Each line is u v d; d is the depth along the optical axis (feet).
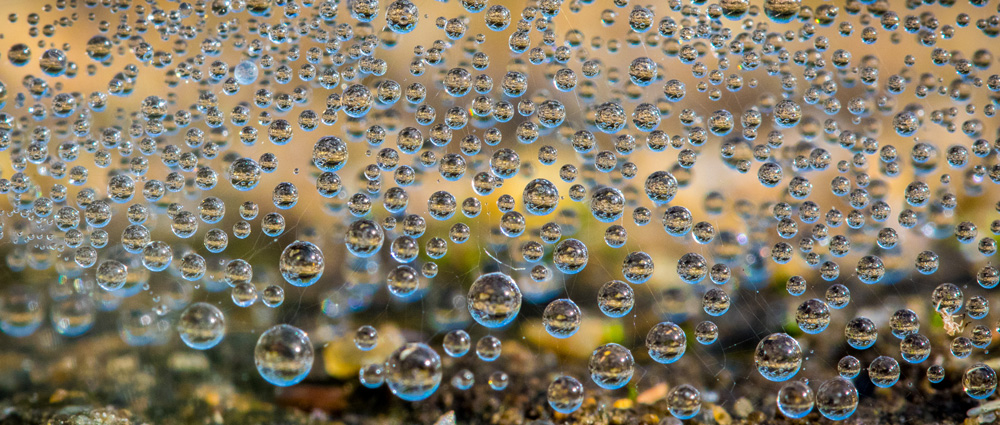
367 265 0.23
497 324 0.21
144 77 0.23
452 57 0.23
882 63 0.22
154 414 0.22
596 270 0.23
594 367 0.21
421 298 0.23
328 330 0.23
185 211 0.23
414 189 0.23
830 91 0.23
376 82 0.23
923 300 0.23
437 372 0.21
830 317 0.23
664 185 0.22
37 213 0.23
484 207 0.23
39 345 0.23
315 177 0.23
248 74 0.23
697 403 0.22
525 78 0.22
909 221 0.23
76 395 0.22
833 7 0.22
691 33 0.22
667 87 0.22
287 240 0.23
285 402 0.23
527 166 0.23
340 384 0.23
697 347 0.23
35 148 0.23
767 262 0.23
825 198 0.23
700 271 0.22
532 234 0.23
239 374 0.23
